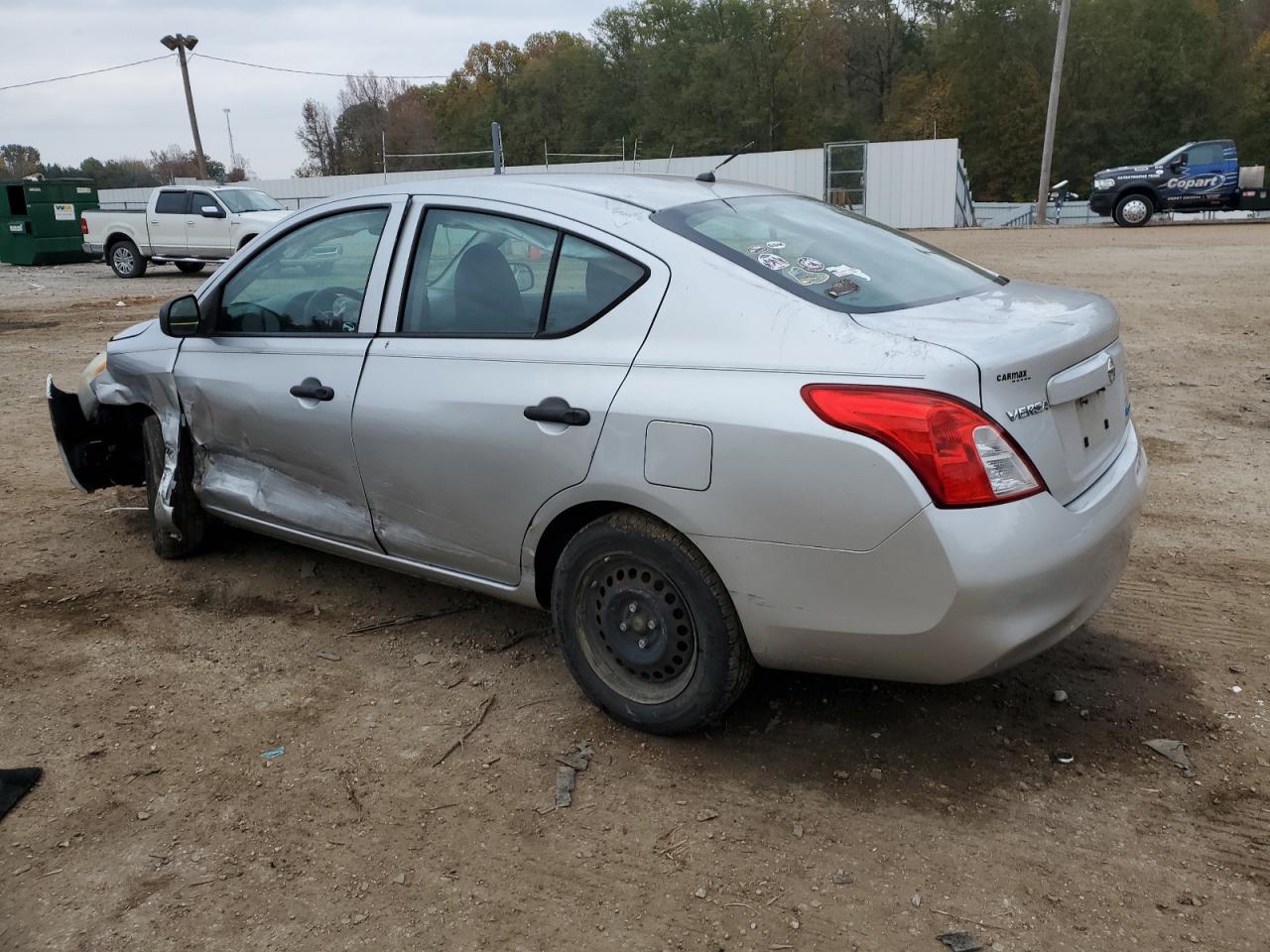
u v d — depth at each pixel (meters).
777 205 3.77
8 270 26.41
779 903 2.59
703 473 2.88
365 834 2.91
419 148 86.69
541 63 81.50
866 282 3.20
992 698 3.50
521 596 3.52
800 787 3.05
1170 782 3.02
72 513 5.67
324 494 4.01
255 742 3.38
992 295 3.37
